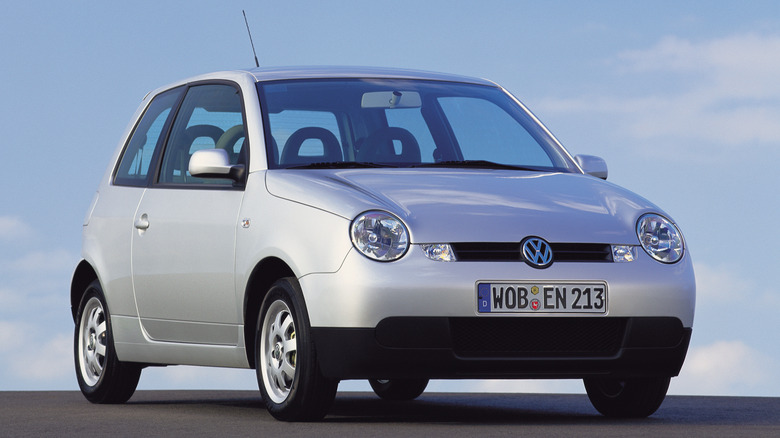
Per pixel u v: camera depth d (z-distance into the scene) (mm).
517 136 15047
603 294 12312
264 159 13695
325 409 12578
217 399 17781
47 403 16781
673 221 13195
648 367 12609
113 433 11750
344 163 13734
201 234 14062
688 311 12781
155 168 15586
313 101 14461
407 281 11883
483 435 11172
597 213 12852
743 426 12406
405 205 12375
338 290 11984
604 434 11320
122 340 15836
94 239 16406
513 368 12180
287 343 12742
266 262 12984
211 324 14016
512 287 12062
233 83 14984
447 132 14711
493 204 12609
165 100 16328
